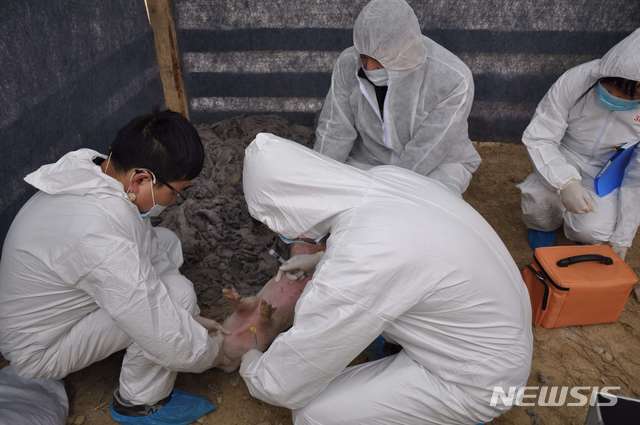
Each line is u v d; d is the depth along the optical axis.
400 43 2.35
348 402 1.79
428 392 1.74
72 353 1.90
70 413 2.15
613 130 2.75
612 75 2.45
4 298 1.78
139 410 2.09
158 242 2.34
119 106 3.22
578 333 2.61
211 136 3.74
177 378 2.32
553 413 2.22
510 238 3.22
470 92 2.64
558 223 3.12
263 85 3.87
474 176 3.77
